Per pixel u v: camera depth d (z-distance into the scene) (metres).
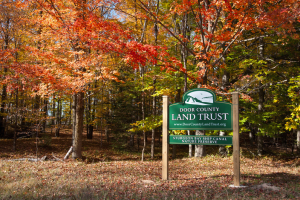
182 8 11.09
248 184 7.59
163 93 15.03
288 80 14.62
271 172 10.49
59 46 13.56
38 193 6.12
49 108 26.08
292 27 8.73
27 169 11.05
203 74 11.66
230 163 13.51
